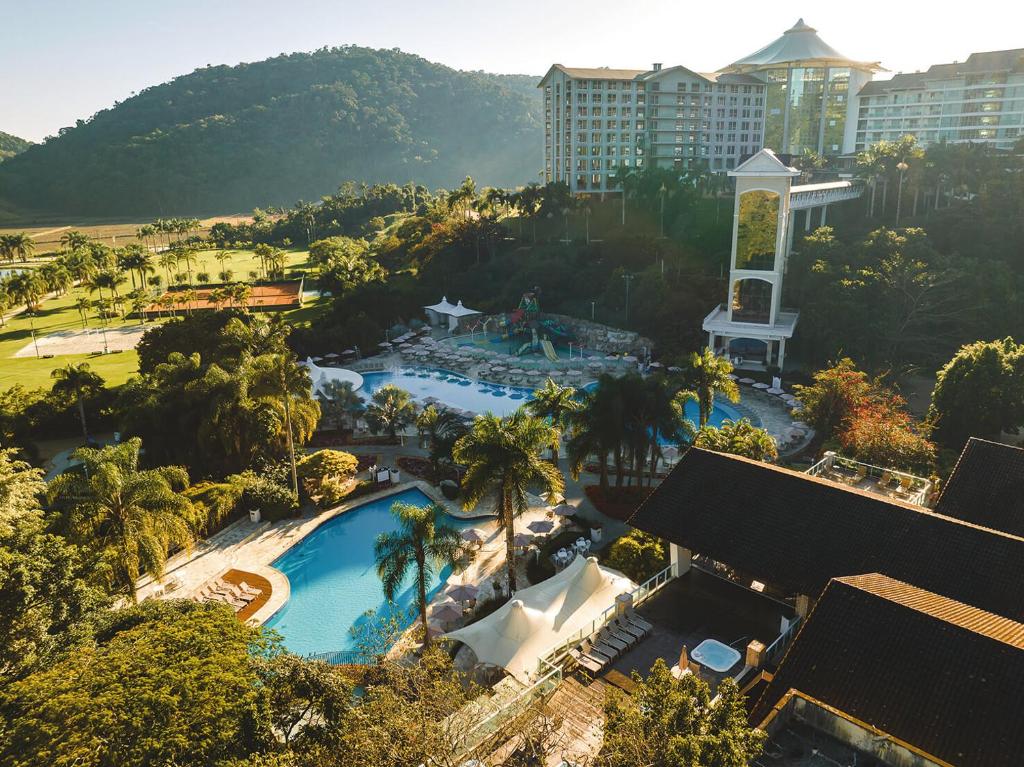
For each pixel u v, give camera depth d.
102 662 22.53
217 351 76.56
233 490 50.75
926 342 80.06
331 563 46.41
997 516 31.92
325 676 24.27
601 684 26.11
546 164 164.12
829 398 59.03
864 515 28.27
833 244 90.75
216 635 24.89
